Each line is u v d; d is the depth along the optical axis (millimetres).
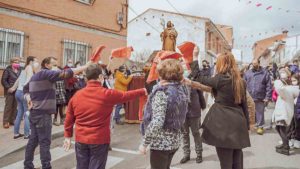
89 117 3646
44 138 4875
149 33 31594
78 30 14609
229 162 3762
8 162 5828
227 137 3676
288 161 5930
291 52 37062
